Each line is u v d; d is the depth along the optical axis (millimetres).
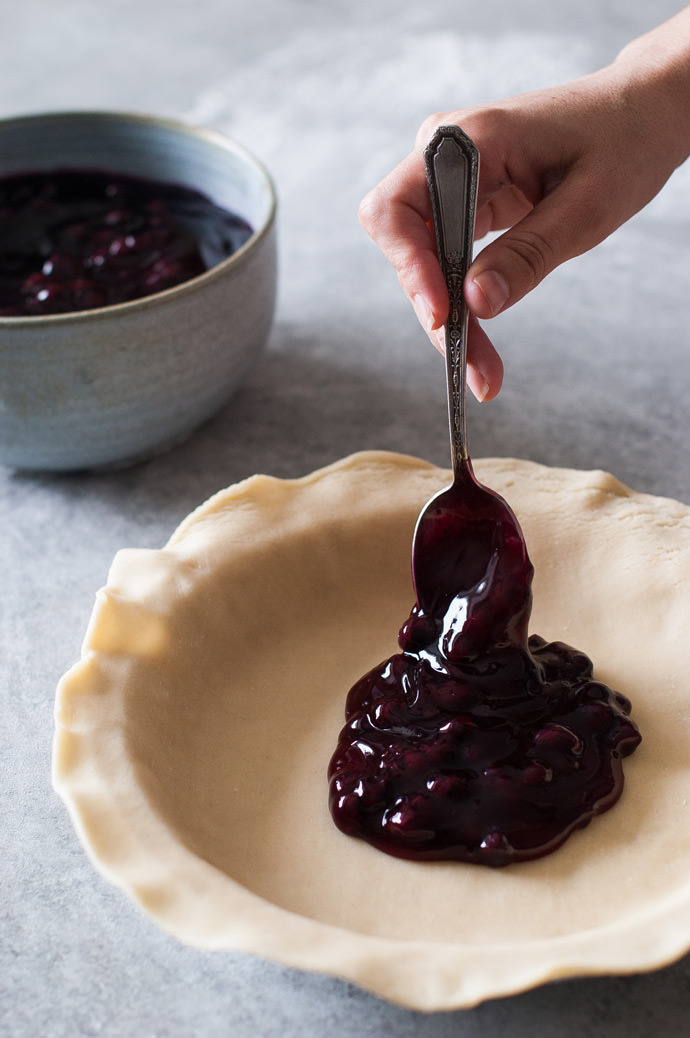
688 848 503
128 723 516
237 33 1282
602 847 507
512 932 483
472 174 520
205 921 456
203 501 693
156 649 544
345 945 450
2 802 560
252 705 562
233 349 682
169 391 667
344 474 619
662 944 449
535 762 516
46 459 682
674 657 559
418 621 550
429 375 775
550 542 595
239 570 580
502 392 754
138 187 785
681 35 657
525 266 559
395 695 544
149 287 694
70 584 655
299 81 1145
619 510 599
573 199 594
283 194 957
